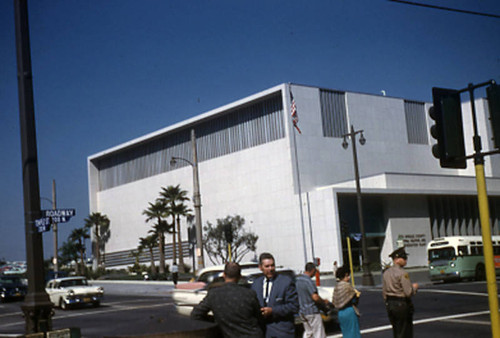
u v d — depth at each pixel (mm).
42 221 9047
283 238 59156
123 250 84500
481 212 7602
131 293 40781
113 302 31875
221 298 6383
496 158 68812
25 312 8859
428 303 20922
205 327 6043
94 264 88375
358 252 56344
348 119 63250
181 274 62125
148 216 79938
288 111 59375
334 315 14750
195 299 16828
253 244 59875
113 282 55250
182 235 74000
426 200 61656
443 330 13953
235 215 64875
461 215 64750
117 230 86000
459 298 22062
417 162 68062
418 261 59344
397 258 9719
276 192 60562
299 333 14125
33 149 9383
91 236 89562
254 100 63375
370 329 14945
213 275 17094
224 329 6336
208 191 69375
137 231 82125
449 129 7758
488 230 7543
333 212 53750
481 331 13477
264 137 63188
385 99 66875
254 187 63281
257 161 63219
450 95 7926
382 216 58812
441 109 7879
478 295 22750
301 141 59625
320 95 62031
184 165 74312
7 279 39281
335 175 61094
